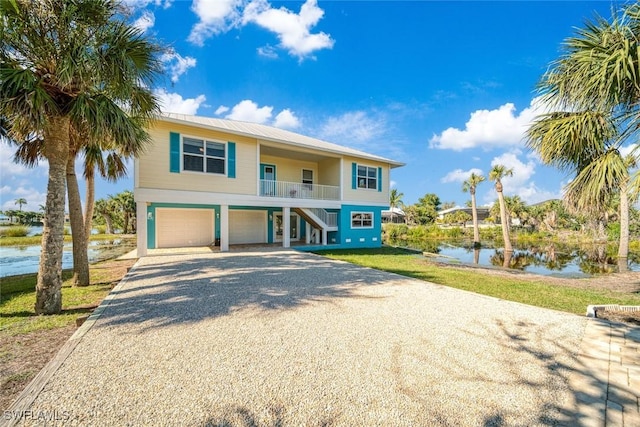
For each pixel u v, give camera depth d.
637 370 2.75
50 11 4.53
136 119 6.95
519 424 2.02
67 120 5.22
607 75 4.12
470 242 28.78
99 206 35.38
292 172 17.42
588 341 3.43
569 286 7.50
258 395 2.31
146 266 8.52
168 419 2.01
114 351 3.07
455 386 2.48
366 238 17.17
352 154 15.90
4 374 2.77
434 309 4.68
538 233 30.55
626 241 14.20
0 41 4.43
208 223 14.75
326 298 5.28
